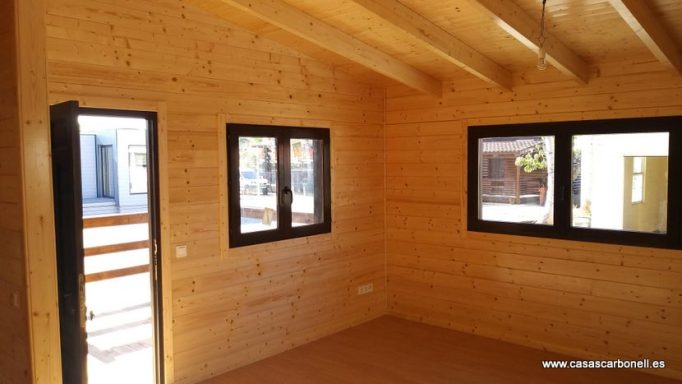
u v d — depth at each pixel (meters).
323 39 4.32
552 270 4.99
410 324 5.86
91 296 6.34
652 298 4.47
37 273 2.81
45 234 2.85
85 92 3.69
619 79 4.52
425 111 5.75
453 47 4.38
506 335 5.31
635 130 4.47
